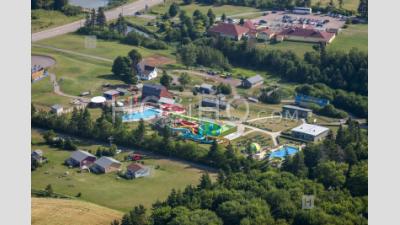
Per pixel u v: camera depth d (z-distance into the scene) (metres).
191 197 194.50
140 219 185.00
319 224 181.38
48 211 195.25
